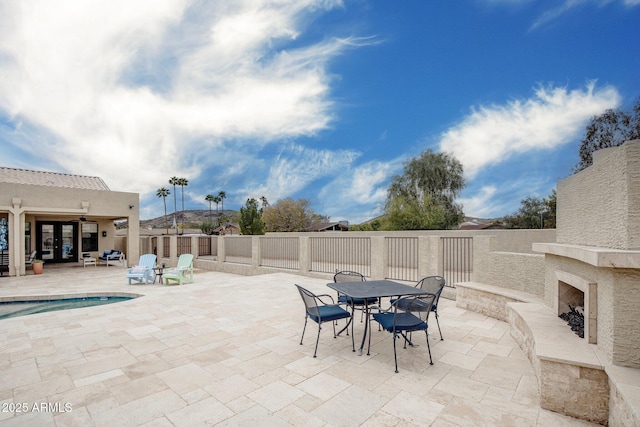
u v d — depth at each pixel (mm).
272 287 9219
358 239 12789
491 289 6043
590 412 2775
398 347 4434
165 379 3510
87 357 4156
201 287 9531
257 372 3668
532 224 26891
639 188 2713
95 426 2676
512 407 2949
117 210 16422
